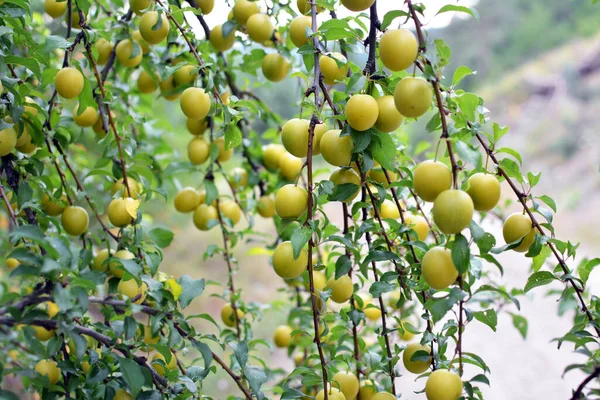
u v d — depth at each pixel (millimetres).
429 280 717
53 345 759
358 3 768
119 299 808
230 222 1091
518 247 802
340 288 852
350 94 788
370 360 852
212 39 1027
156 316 775
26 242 825
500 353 2346
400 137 1083
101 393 796
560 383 2123
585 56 6910
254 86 1224
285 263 778
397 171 863
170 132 1271
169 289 825
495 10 8164
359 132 765
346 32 803
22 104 832
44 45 809
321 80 810
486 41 7852
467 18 8156
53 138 942
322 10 894
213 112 914
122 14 1044
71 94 849
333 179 806
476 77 7445
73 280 719
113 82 1140
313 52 804
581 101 6328
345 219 828
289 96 2186
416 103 724
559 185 5184
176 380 799
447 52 727
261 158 1144
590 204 4605
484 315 786
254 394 820
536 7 8023
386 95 779
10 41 855
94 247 1034
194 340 794
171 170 1062
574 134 5773
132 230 878
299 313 1108
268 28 987
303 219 795
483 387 2076
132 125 1139
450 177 713
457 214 691
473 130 767
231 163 1769
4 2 810
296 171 1106
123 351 787
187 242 3209
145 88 1071
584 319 816
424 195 715
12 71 873
